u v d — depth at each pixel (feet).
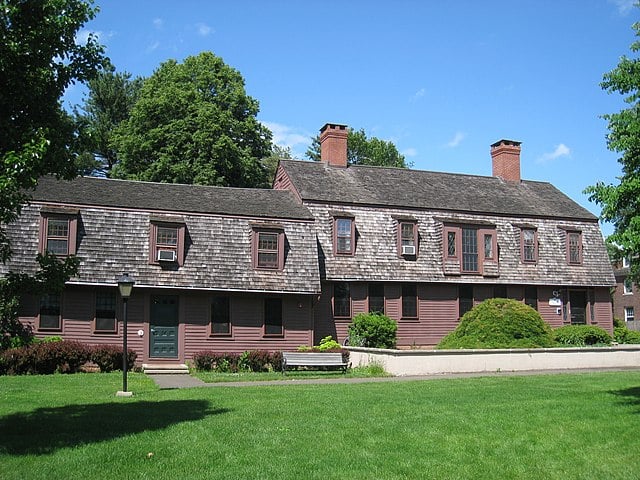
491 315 81.20
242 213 88.69
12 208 31.50
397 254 100.22
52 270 34.81
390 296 98.99
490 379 63.00
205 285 83.10
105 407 44.75
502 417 40.88
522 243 109.19
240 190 99.55
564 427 38.32
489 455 33.09
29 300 77.82
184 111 128.47
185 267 83.30
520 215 111.24
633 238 39.93
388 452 33.24
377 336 92.38
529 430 37.65
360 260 97.76
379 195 104.78
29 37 32.12
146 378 65.98
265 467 30.45
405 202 104.32
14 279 34.01
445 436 36.29
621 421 39.68
